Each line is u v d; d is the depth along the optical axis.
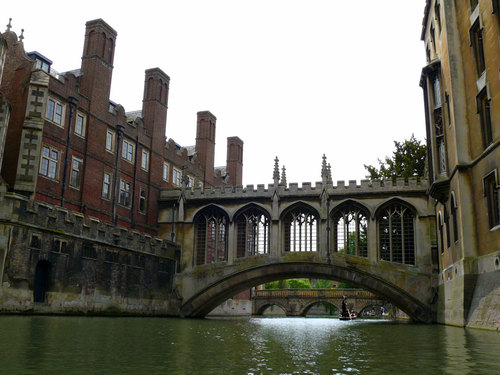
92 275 28.81
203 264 38.81
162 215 41.84
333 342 12.28
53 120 32.03
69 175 33.22
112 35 38.47
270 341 12.43
